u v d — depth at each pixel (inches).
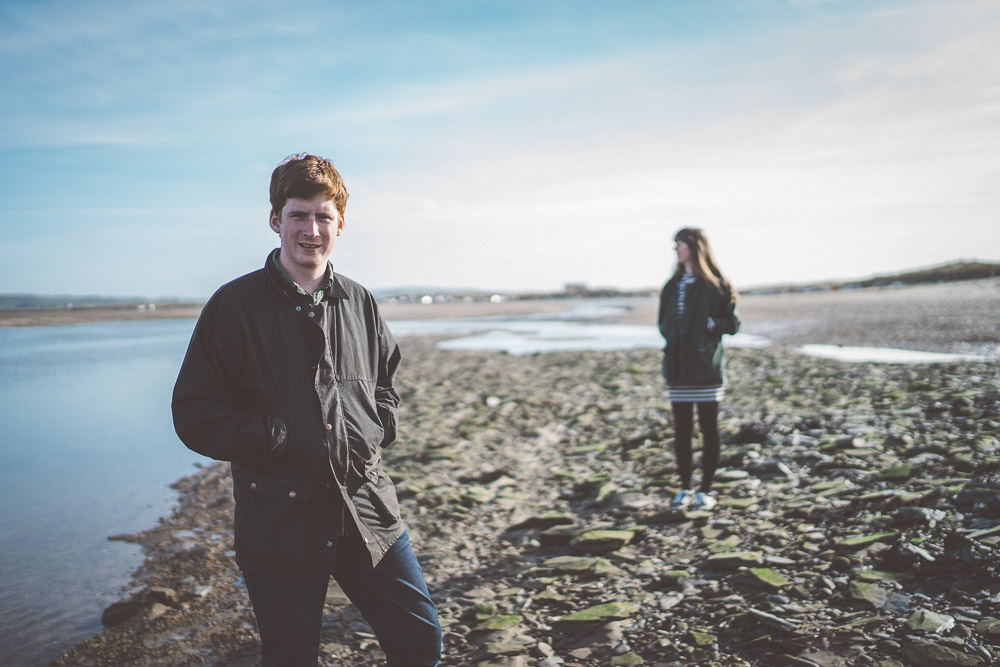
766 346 703.7
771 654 126.3
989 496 175.5
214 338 87.4
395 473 291.3
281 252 93.6
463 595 171.5
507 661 135.9
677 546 185.3
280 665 89.0
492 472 287.9
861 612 135.3
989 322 740.0
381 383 106.0
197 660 149.8
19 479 308.5
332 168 94.3
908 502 183.8
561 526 214.5
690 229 218.8
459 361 741.9
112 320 2396.7
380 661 144.3
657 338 1004.6
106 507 267.1
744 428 291.6
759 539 180.2
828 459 240.1
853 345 644.7
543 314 2089.1
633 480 259.4
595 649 137.6
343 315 96.6
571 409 414.9
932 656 116.7
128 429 424.5
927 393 331.6
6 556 215.9
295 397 89.3
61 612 175.6
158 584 192.2
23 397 562.6
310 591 89.7
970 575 141.0
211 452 86.4
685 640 135.9
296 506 88.0
